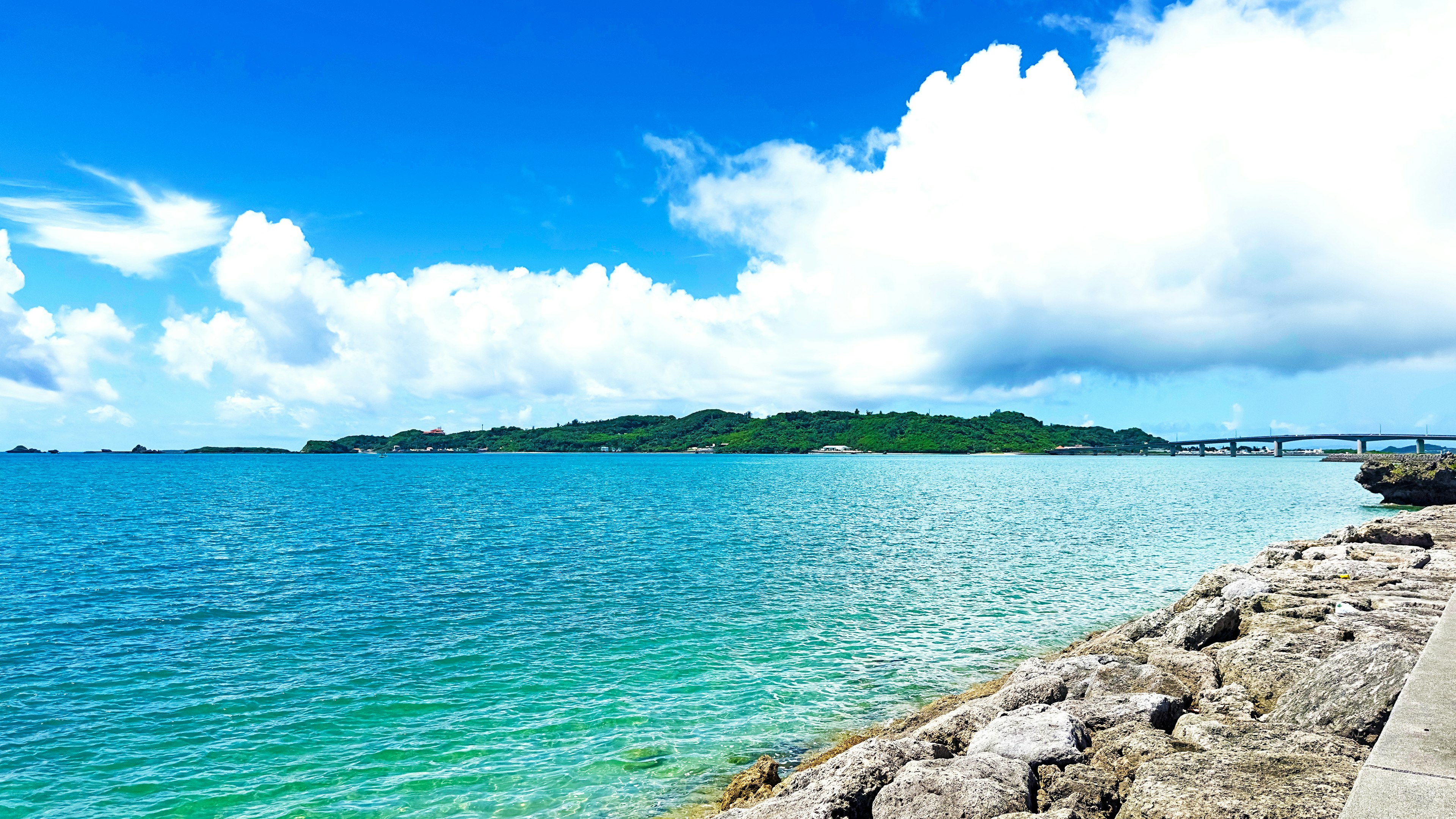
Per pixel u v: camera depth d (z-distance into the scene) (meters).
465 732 14.11
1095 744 9.84
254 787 12.02
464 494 81.81
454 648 19.39
